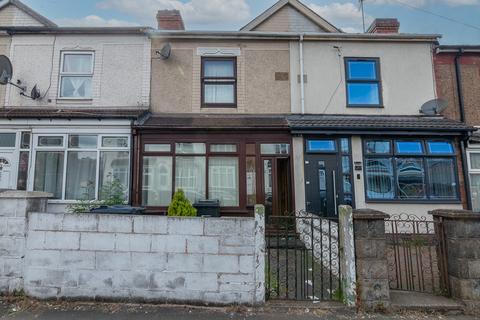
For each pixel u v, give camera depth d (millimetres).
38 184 8922
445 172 9219
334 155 9297
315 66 10430
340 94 10328
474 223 4277
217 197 9125
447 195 9117
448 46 10617
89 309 4031
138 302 4199
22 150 8992
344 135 9289
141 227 4305
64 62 10172
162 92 10094
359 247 4199
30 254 4320
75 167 9023
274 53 10438
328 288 4875
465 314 4035
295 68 10375
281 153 9250
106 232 4309
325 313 3994
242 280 4199
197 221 4293
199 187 9125
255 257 4234
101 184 8945
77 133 9047
